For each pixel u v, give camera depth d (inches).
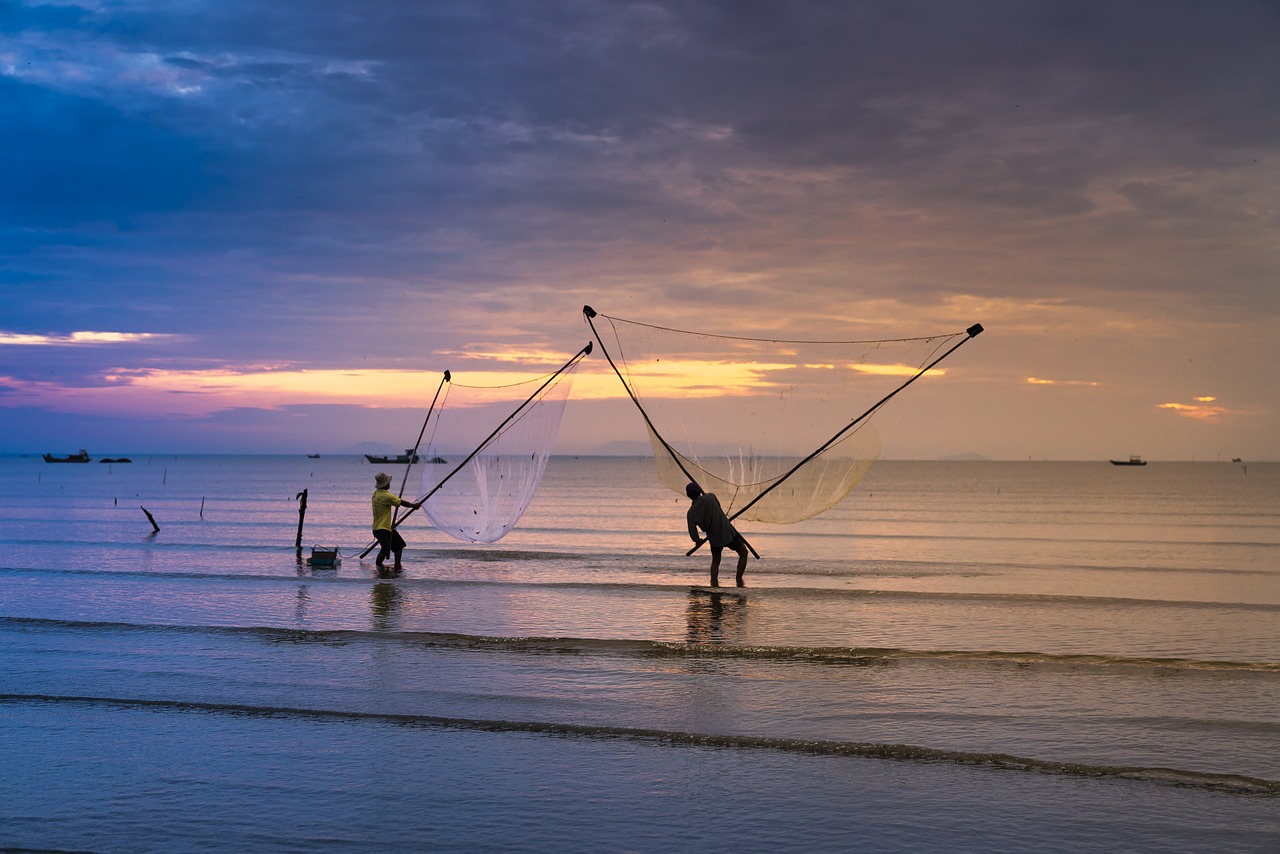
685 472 689.0
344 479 4227.4
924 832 259.9
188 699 388.5
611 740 337.1
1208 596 680.4
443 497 749.9
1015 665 444.5
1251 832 257.1
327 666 442.0
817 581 746.8
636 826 265.3
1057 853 246.4
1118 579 788.0
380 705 379.6
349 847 253.9
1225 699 385.4
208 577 740.7
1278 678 420.5
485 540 707.4
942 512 2053.4
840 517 1846.7
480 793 289.9
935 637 512.7
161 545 1029.8
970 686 406.3
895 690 399.5
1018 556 1013.2
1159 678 420.8
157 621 551.2
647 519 1713.8
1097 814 270.7
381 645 485.7
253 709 373.7
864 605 618.5
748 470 675.4
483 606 606.9
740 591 676.1
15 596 645.3
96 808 280.7
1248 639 511.5
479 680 417.1
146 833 263.3
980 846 250.8
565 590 677.9
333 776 304.2
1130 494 3221.0
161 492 2755.9
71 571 778.8
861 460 632.4
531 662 450.0
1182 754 318.3
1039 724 352.2
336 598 637.9
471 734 344.8
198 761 318.3
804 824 265.6
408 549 996.6
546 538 1230.3
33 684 410.6
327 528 1374.3
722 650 472.4
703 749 327.9
